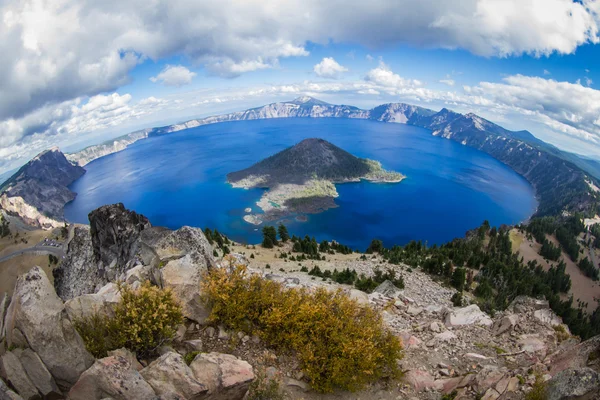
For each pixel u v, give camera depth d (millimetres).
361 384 17031
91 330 14688
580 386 12570
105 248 43406
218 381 13438
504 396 15414
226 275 20703
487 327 26094
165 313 16172
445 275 73000
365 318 20438
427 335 24422
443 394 17062
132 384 11758
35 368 12453
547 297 83375
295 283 38531
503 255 144375
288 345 18578
